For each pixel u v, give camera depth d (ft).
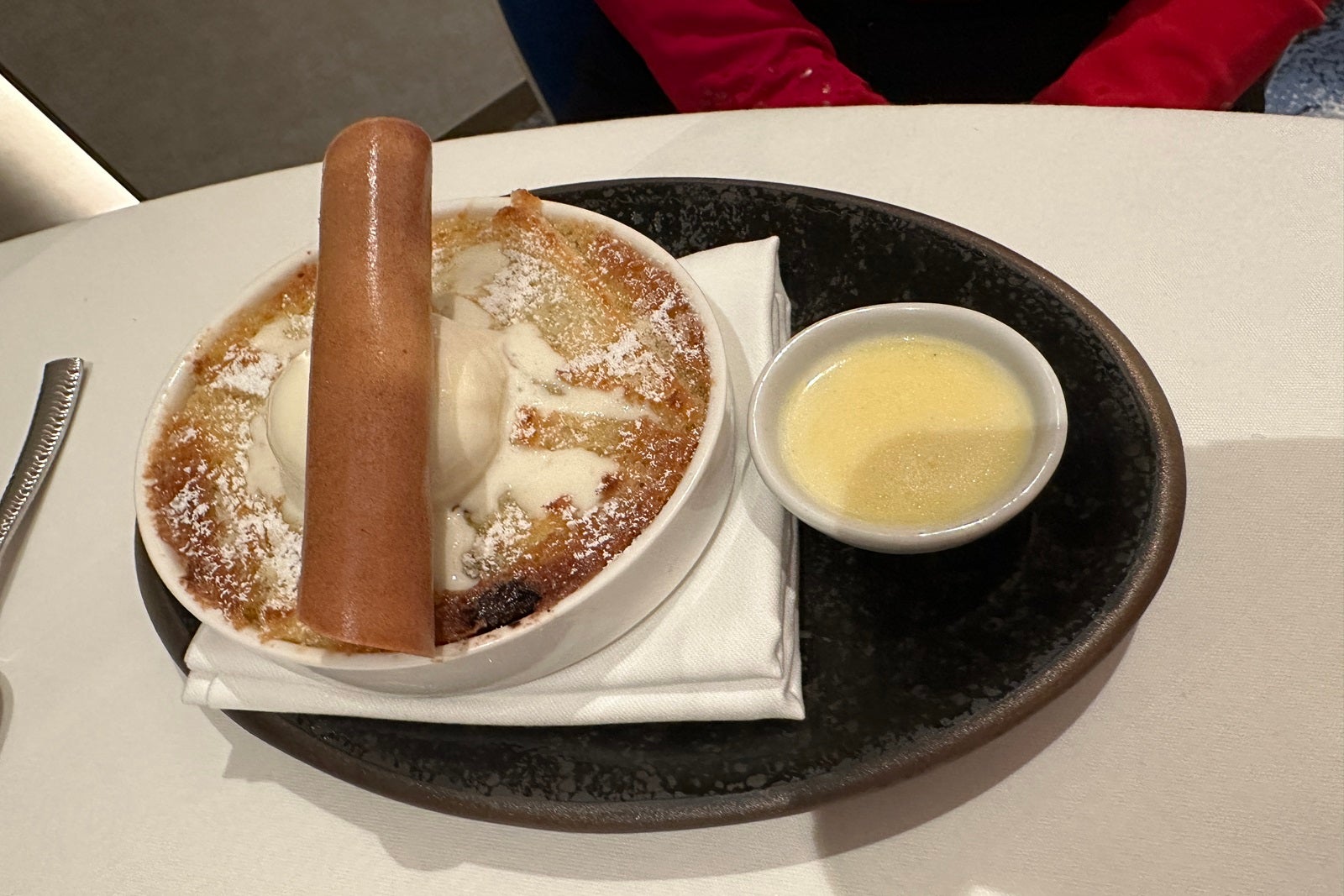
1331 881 0.71
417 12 3.05
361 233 0.80
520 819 0.79
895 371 0.95
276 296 1.02
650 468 0.86
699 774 0.79
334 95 3.15
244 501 0.91
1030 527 0.87
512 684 0.85
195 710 0.97
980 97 1.75
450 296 0.98
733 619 0.82
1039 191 1.13
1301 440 0.91
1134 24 1.54
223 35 2.90
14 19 2.66
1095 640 0.78
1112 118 1.17
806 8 1.82
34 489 1.15
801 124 1.26
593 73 1.85
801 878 0.78
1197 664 0.81
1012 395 0.91
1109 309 1.03
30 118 2.80
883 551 0.82
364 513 0.71
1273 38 1.48
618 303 0.95
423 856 0.85
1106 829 0.76
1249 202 1.06
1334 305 0.98
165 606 0.96
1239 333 0.98
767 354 0.98
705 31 1.69
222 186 1.44
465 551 0.85
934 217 1.07
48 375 1.24
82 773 0.95
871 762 0.77
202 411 0.96
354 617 0.68
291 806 0.89
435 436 0.83
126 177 3.09
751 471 0.93
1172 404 0.95
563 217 1.01
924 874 0.76
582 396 0.91
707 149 1.27
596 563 0.82
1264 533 0.86
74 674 1.01
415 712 0.85
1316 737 0.76
